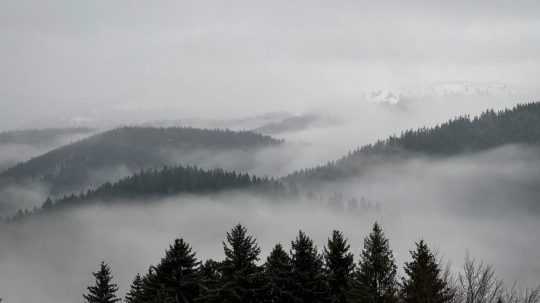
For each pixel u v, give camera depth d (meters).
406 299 25.27
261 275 31.00
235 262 31.39
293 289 30.80
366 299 27.48
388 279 28.12
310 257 31.50
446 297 23.42
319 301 30.66
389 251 28.97
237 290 30.67
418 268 25.55
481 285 21.23
